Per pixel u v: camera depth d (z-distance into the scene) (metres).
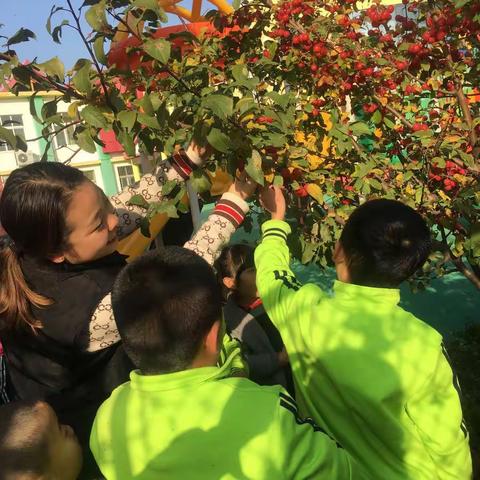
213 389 1.03
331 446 1.02
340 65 2.42
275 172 1.81
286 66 2.54
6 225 1.17
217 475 0.95
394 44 2.59
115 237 1.33
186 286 1.05
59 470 1.14
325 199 2.54
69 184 1.17
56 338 1.21
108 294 1.24
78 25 1.33
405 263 1.29
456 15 2.28
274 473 0.94
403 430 1.19
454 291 5.48
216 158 1.58
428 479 1.20
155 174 1.60
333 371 1.24
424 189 2.50
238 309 2.17
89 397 1.29
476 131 2.55
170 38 1.60
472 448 3.02
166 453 0.99
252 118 1.70
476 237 2.39
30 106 1.50
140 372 1.12
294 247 2.41
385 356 1.20
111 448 1.07
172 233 4.79
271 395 1.03
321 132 2.41
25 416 1.14
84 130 1.46
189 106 1.52
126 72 1.56
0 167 15.70
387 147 2.99
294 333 1.37
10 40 1.42
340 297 1.35
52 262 1.23
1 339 1.29
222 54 2.54
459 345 4.39
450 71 2.49
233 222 1.43
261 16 2.48
